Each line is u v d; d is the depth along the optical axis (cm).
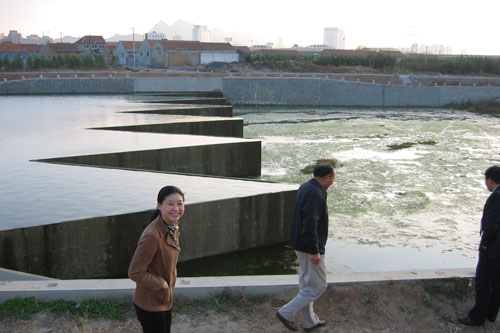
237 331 530
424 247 1227
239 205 1137
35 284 586
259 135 3259
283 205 1211
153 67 8950
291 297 594
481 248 545
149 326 423
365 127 3756
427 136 3259
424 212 1526
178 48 9031
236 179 1366
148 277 401
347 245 1233
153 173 1426
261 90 5931
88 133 2148
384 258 1150
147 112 3100
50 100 4212
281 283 601
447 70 7700
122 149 1750
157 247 404
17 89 5112
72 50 9775
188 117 2775
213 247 1119
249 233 1169
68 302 566
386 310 571
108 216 983
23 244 903
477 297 550
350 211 1524
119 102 3981
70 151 1703
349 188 1816
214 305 575
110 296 575
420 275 627
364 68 7588
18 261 902
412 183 1911
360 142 2977
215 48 9381
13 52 8981
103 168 1475
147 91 5597
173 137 2091
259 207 1171
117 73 5888
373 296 588
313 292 524
